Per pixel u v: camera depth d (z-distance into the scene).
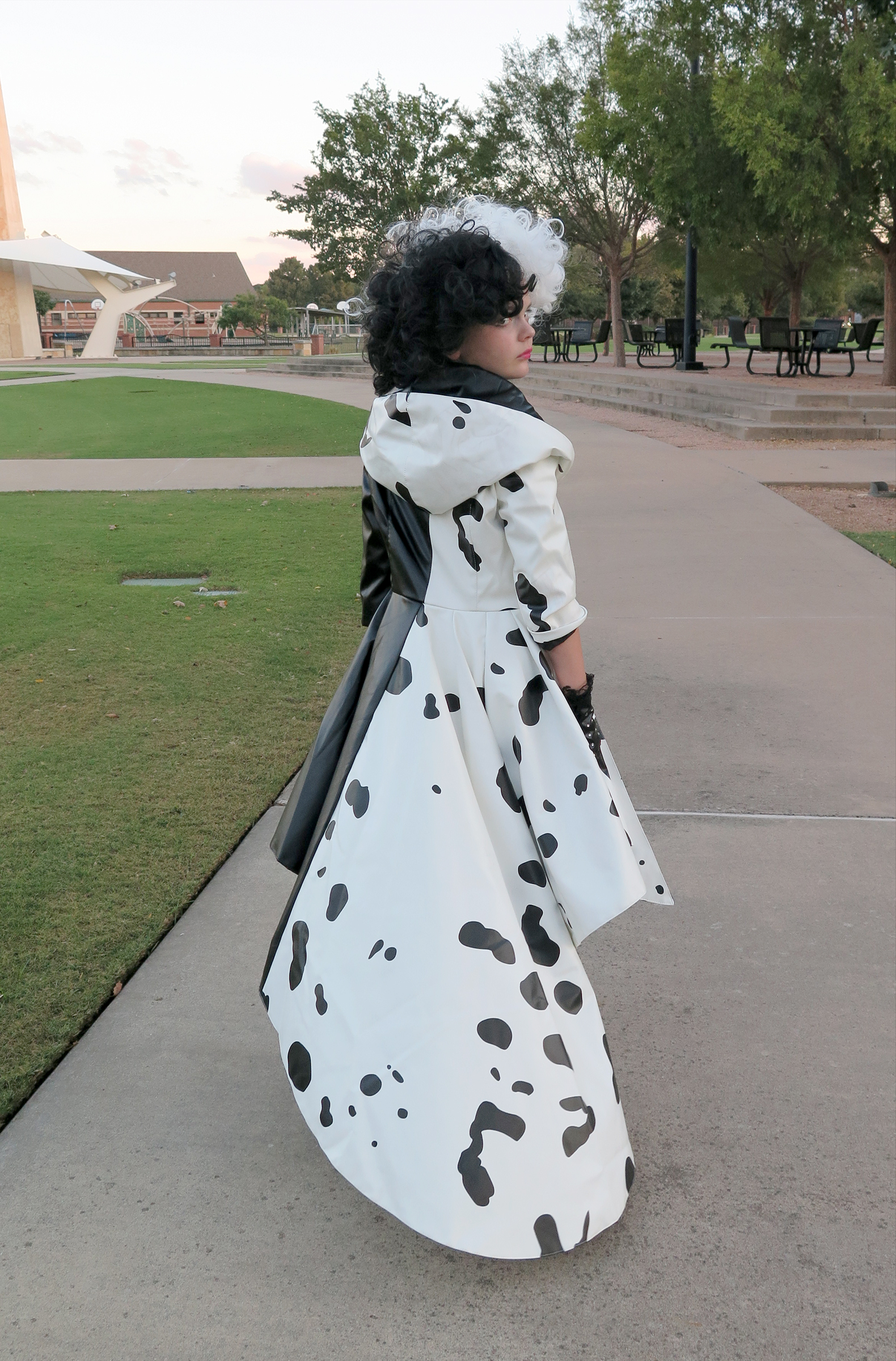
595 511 8.23
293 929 1.78
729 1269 1.72
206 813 3.39
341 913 1.68
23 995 2.44
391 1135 1.58
